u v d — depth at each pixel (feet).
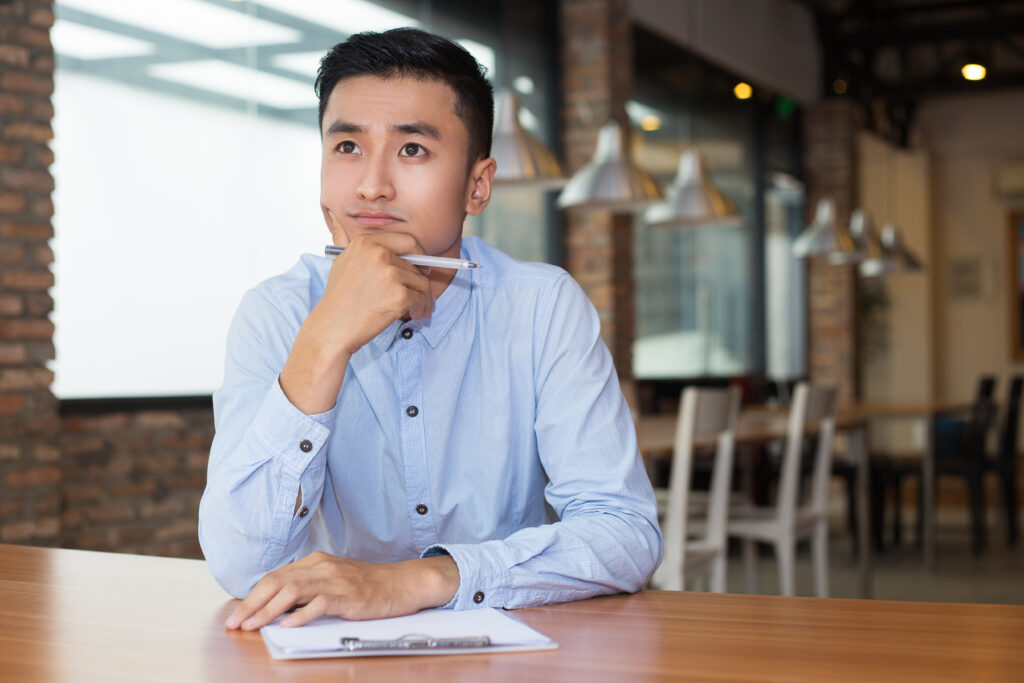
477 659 2.73
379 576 3.22
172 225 13.39
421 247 3.88
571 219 20.81
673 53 24.94
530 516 4.33
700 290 26.43
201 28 13.79
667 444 11.77
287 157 15.01
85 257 12.42
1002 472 21.01
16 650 2.86
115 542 12.62
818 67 32.37
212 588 3.72
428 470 4.11
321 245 15.52
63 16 12.19
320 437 3.55
